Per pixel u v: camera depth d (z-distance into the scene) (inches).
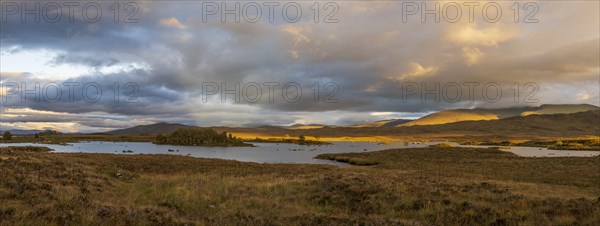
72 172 1064.2
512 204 705.0
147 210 573.9
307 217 591.8
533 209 657.0
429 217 627.8
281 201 778.2
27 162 1125.7
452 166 2331.4
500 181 1289.4
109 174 1203.9
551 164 2431.1
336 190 868.0
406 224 551.8
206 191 848.3
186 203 711.7
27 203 568.4
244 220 556.1
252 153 5319.9
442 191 855.1
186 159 2342.5
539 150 6712.6
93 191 816.3
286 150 6673.2
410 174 1514.5
